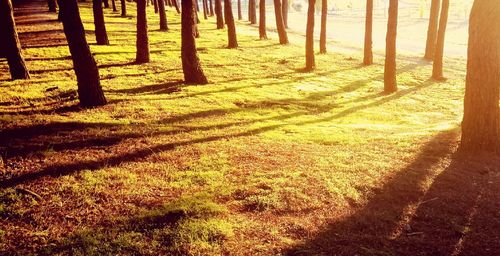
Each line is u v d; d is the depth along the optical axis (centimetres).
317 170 914
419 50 4088
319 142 1165
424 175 917
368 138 1223
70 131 1128
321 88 2092
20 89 1605
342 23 7494
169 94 1669
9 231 638
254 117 1433
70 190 777
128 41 3086
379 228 689
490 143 1052
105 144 1044
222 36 3794
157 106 1455
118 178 841
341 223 696
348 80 2361
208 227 650
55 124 1175
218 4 4391
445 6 2473
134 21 4403
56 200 738
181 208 701
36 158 928
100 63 2256
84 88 1409
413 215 743
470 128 1058
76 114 1301
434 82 2494
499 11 988
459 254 621
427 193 834
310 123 1428
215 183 828
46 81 1777
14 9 5303
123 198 755
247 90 1858
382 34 5631
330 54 3250
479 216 755
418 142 1163
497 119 1050
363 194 816
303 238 645
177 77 2016
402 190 840
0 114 1252
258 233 652
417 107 1861
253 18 5625
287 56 2975
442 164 990
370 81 2383
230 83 1988
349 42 4394
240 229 659
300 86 2086
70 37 1366
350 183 855
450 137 1204
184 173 874
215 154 1005
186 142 1088
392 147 1124
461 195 835
